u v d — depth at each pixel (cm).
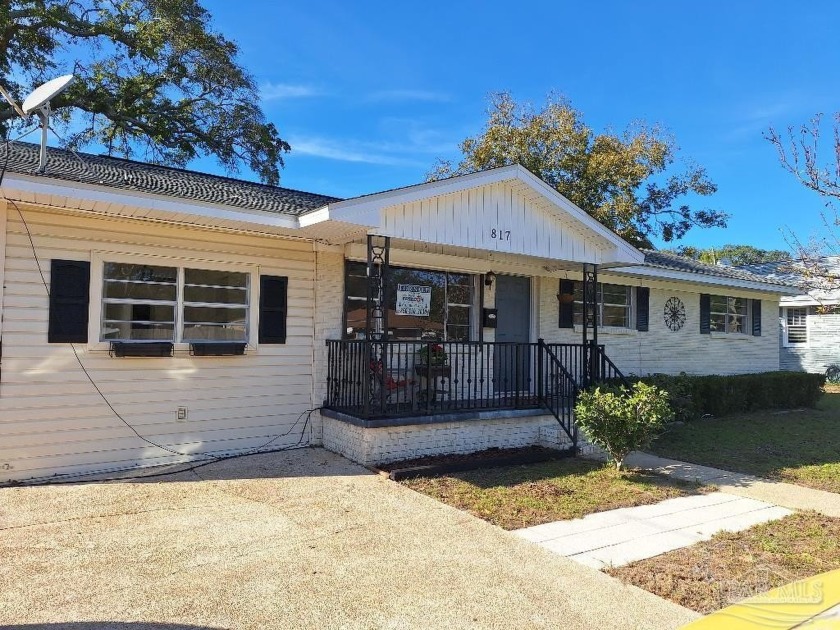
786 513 599
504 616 362
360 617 357
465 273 1042
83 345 683
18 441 643
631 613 369
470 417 814
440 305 1006
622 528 539
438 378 972
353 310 898
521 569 437
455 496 625
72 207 656
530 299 1151
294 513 555
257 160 2175
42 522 515
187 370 752
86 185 604
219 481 661
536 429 900
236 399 786
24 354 648
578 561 455
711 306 1539
